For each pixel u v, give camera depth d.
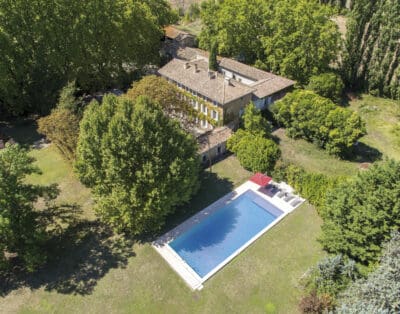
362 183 30.62
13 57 52.41
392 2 58.69
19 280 32.41
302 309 28.22
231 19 66.75
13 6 50.09
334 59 66.19
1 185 30.42
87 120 34.72
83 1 55.09
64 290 31.39
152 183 33.47
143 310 29.59
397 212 27.83
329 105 48.72
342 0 92.06
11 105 55.84
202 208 40.09
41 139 53.41
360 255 29.84
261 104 57.81
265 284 31.41
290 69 63.94
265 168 44.09
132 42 62.59
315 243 35.19
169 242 35.91
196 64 60.97
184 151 35.81
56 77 55.66
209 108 54.03
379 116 58.28
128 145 32.59
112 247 35.53
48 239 35.31
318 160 47.75
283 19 62.50
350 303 25.91
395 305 24.05
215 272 32.59
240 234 36.72
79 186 43.97
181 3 123.19
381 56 61.41
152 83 46.00
